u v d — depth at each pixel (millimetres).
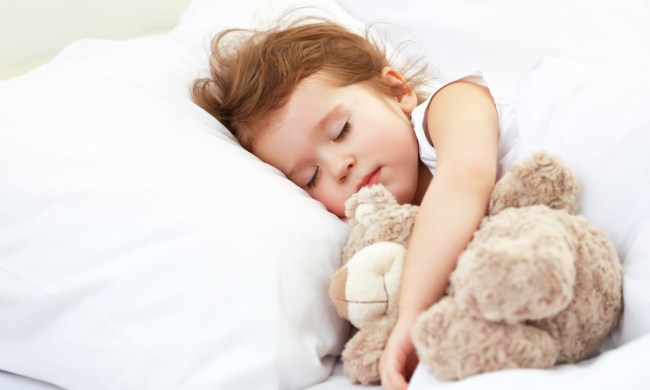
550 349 607
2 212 790
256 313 727
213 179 835
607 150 778
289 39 1133
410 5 1518
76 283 762
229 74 1129
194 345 721
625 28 1383
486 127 882
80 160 825
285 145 1008
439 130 909
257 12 1406
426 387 606
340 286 741
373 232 782
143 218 785
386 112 1001
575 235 662
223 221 785
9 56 1485
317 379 757
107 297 755
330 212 957
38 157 823
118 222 783
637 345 582
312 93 1008
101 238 778
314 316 774
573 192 744
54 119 874
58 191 797
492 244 597
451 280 657
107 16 1654
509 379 558
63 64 1117
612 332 708
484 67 1396
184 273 753
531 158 742
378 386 728
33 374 794
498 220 676
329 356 806
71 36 1592
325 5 1462
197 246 764
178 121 975
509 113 961
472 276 580
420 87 1271
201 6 1462
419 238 732
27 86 941
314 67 1049
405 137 979
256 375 703
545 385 543
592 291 647
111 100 957
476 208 744
